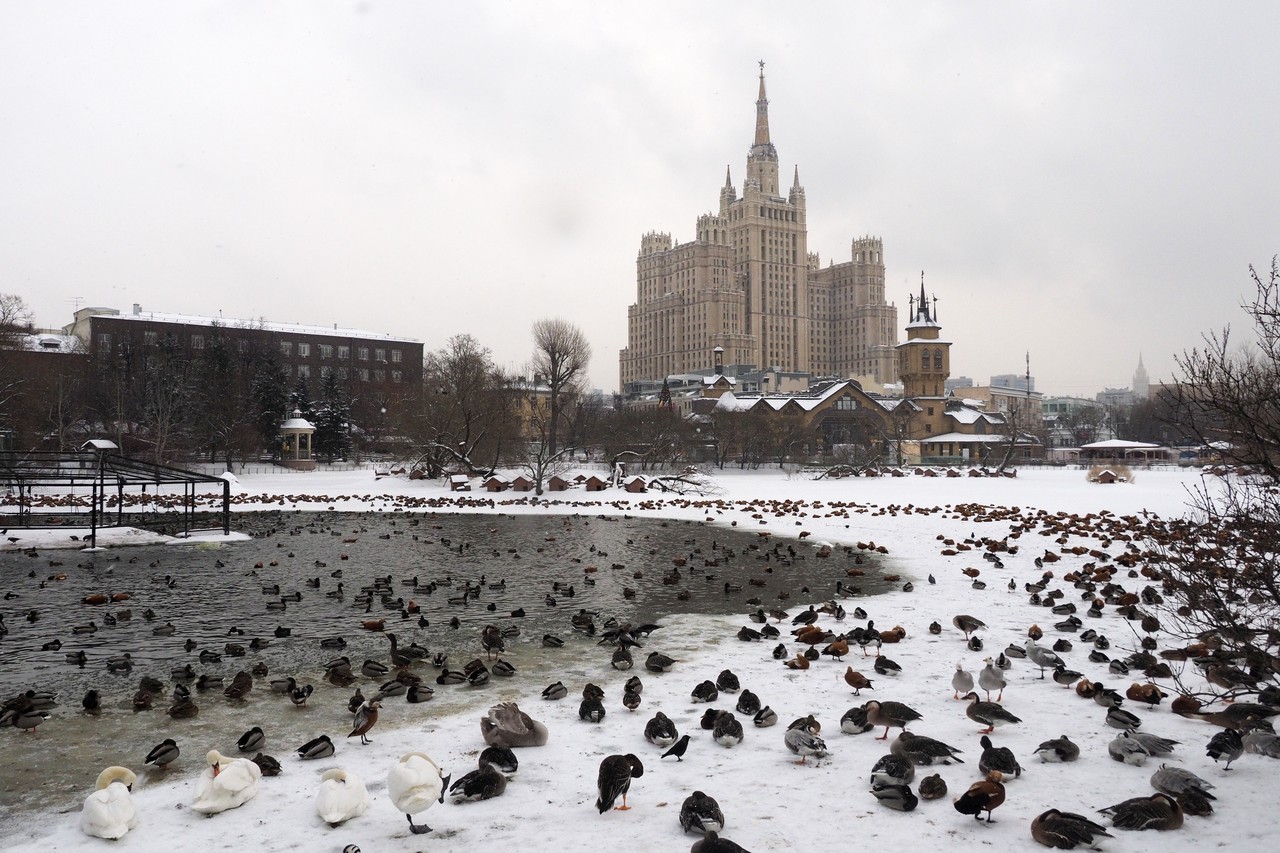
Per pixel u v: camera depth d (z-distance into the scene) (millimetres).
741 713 12492
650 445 87438
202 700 13734
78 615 21359
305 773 10328
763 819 8750
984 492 66562
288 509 59250
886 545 34781
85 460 44750
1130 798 9109
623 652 15500
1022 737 11227
